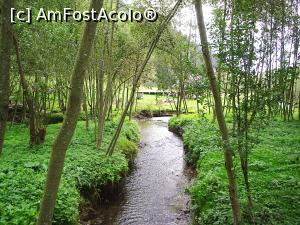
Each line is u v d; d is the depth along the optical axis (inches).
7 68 179.6
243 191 422.3
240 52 303.7
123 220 507.5
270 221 332.2
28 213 347.6
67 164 573.3
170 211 542.9
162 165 842.8
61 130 211.6
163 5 658.8
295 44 928.9
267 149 651.5
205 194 467.8
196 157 752.3
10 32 178.7
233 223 346.9
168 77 1583.4
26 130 957.2
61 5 671.8
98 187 565.9
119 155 738.8
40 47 663.8
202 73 338.6
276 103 322.7
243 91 319.3
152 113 2096.5
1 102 179.0
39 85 711.7
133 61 995.3
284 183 437.4
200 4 331.3
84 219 479.8
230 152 333.7
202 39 333.7
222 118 333.4
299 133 836.0
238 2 307.6
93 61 914.7
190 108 2126.0
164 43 806.5
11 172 477.4
